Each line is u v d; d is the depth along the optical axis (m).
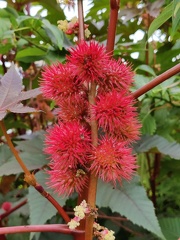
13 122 0.37
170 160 0.34
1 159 0.30
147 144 0.27
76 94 0.17
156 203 0.36
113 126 0.17
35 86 0.38
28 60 0.31
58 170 0.17
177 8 0.17
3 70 0.38
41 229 0.18
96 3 0.36
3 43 0.30
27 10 0.39
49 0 0.33
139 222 0.21
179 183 0.36
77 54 0.16
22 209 0.30
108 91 0.17
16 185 0.39
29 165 0.26
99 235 0.17
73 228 0.16
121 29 0.38
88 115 0.17
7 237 0.29
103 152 0.16
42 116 0.38
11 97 0.18
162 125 0.32
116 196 0.23
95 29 0.36
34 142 0.28
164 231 0.28
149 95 0.29
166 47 0.36
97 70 0.16
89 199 0.17
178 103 0.30
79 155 0.16
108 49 0.20
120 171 0.16
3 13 0.29
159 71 0.34
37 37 0.31
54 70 0.17
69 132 0.16
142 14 0.35
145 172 0.35
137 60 0.34
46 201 0.23
